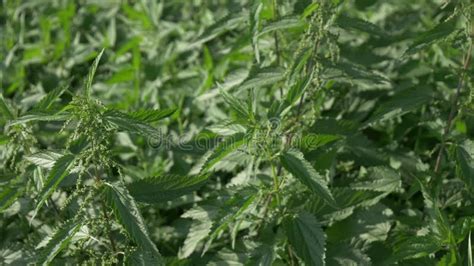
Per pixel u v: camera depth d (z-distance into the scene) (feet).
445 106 4.43
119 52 5.86
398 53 5.25
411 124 4.88
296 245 3.86
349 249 4.11
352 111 4.95
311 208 4.16
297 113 4.36
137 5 6.84
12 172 4.25
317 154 4.25
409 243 3.97
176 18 6.84
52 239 3.67
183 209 4.73
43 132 4.75
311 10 4.11
